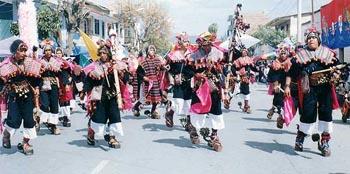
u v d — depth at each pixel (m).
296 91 9.12
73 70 10.86
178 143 8.60
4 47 19.72
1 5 26.75
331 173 6.36
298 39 26.91
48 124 9.72
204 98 7.60
